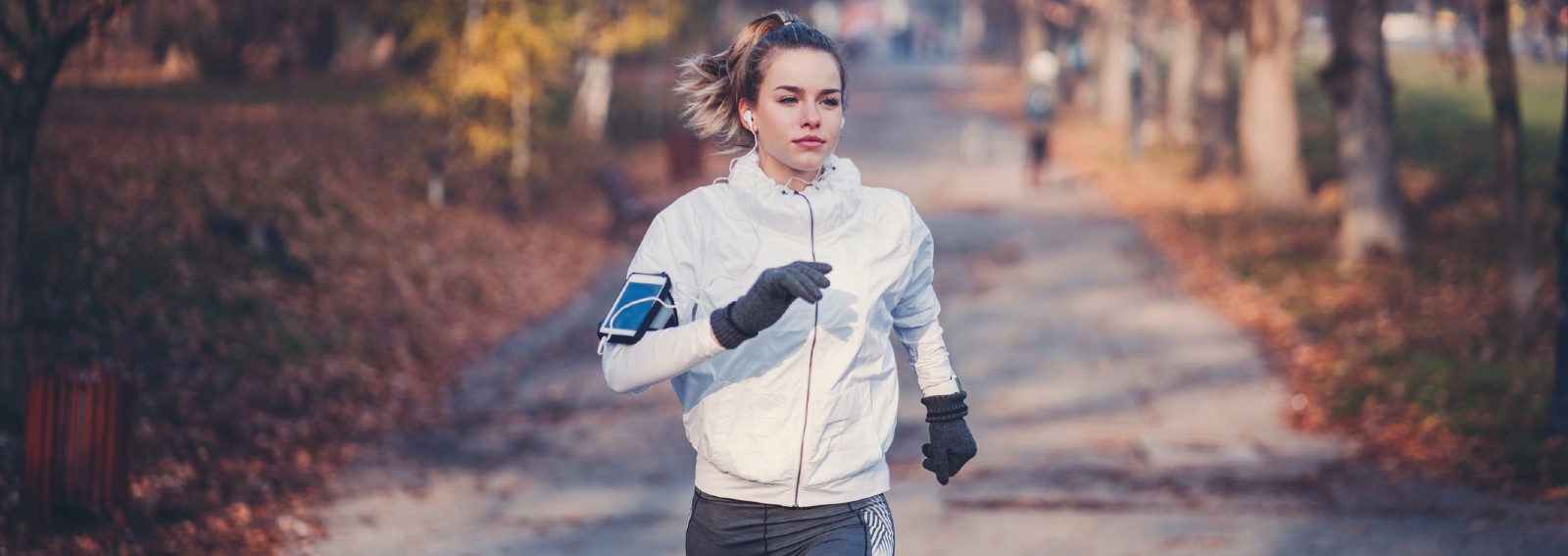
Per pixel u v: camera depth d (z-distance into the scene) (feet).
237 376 29.40
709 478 8.99
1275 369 35.65
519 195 60.95
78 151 42.37
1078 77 136.46
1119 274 50.24
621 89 130.41
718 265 8.59
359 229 45.60
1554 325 37.73
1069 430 29.40
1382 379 32.04
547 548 20.74
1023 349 38.22
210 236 37.63
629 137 95.86
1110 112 117.08
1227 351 37.93
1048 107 74.23
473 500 23.58
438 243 47.85
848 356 8.67
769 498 8.82
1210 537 21.02
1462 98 112.68
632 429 29.22
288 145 55.52
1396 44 176.76
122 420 19.98
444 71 56.24
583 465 26.22
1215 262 51.98
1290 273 48.78
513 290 44.98
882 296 8.79
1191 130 95.30
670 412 30.73
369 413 29.73
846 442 8.81
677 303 8.67
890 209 8.84
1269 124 63.21
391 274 42.16
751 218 8.56
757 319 7.74
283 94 78.59
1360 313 41.32
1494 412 28.19
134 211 37.24
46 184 36.24
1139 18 103.04
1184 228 59.98
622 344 8.43
